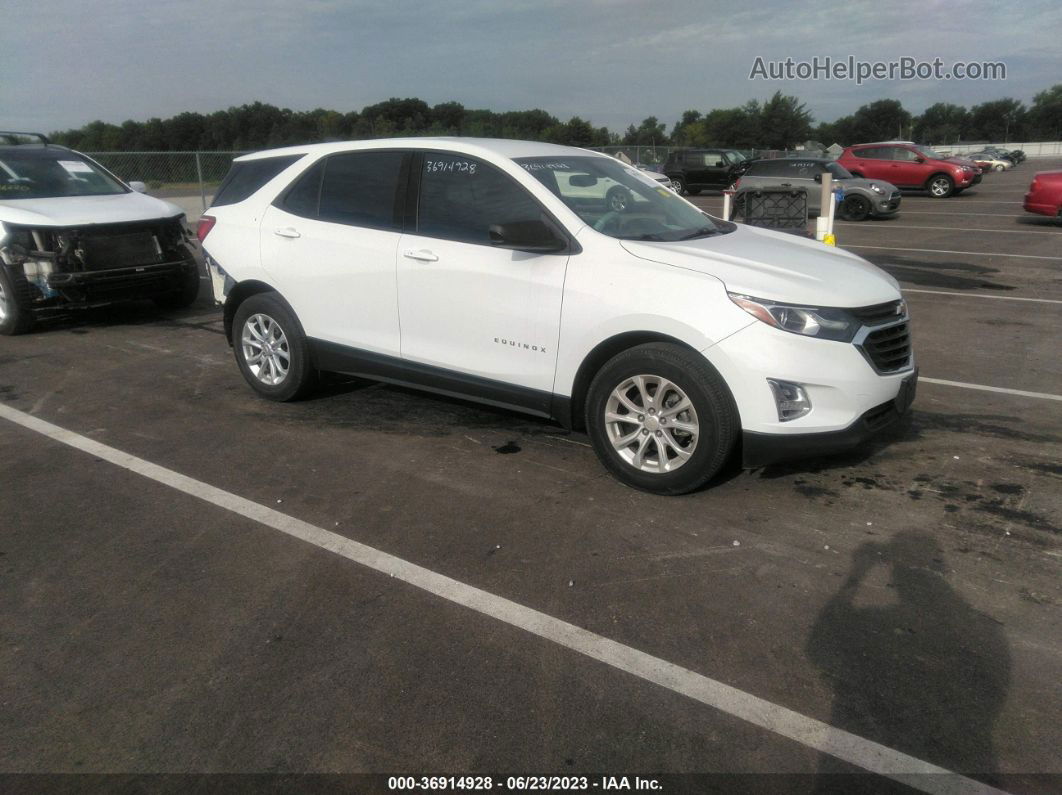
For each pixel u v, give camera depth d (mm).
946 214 21406
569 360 4559
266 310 5898
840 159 27312
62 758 2631
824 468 4840
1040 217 20031
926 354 7488
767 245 4883
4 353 7762
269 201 5883
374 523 4203
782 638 3215
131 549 3959
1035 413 5820
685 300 4141
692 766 2578
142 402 6223
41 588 3625
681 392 4207
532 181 4738
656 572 3709
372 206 5363
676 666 3055
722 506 4352
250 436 5469
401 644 3195
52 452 5207
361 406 6086
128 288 8719
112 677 3020
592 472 4816
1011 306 9617
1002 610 3389
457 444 5297
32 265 8195
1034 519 4188
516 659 3100
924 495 4480
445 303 4965
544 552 3895
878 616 3357
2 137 10156
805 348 4020
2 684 2990
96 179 9570
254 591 3580
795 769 2562
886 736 2695
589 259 4461
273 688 2947
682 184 31422
